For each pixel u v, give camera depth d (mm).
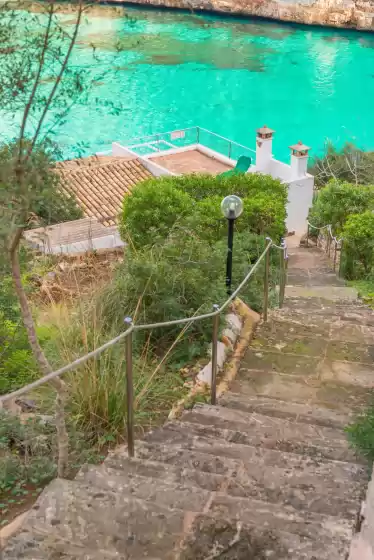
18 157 3873
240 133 54656
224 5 73312
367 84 61375
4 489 4578
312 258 18641
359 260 15180
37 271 9383
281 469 4516
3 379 6195
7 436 5180
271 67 64625
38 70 3863
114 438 5410
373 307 10344
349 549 3428
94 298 7422
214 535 3502
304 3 70250
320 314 8945
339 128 54688
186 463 4637
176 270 7582
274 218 13008
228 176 15180
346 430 5238
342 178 35406
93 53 4215
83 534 3512
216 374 6414
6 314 7305
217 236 12445
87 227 15336
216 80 62219
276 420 5668
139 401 5773
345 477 4539
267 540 3449
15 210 3945
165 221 11992
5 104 3854
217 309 5953
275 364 7164
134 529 3549
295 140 53188
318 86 60906
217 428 5398
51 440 5152
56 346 6590
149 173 26562
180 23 73750
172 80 62344
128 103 58469
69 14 3949
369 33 69000
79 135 52531
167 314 7168
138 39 4332
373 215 15273
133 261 7574
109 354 5984
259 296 9047
